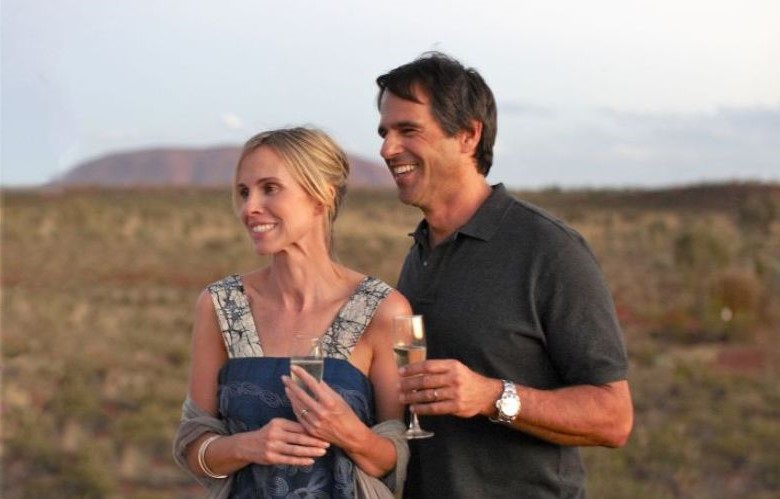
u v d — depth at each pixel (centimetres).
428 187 394
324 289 378
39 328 2372
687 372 1858
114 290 3259
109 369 1894
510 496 389
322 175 370
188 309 2862
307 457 350
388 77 392
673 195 7856
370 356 376
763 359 2073
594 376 377
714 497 1155
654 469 1241
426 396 349
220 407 374
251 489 363
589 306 379
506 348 384
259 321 379
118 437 1372
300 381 346
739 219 5059
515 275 384
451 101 384
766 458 1291
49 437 1370
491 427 387
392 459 365
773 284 2625
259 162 368
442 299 393
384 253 4169
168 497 1127
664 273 3566
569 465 394
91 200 7288
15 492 1141
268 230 369
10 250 4156
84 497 1126
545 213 392
